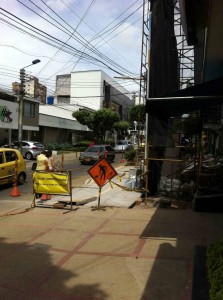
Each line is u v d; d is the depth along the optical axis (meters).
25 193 14.23
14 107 38.59
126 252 6.46
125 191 13.34
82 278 5.38
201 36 10.47
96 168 10.39
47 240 7.33
